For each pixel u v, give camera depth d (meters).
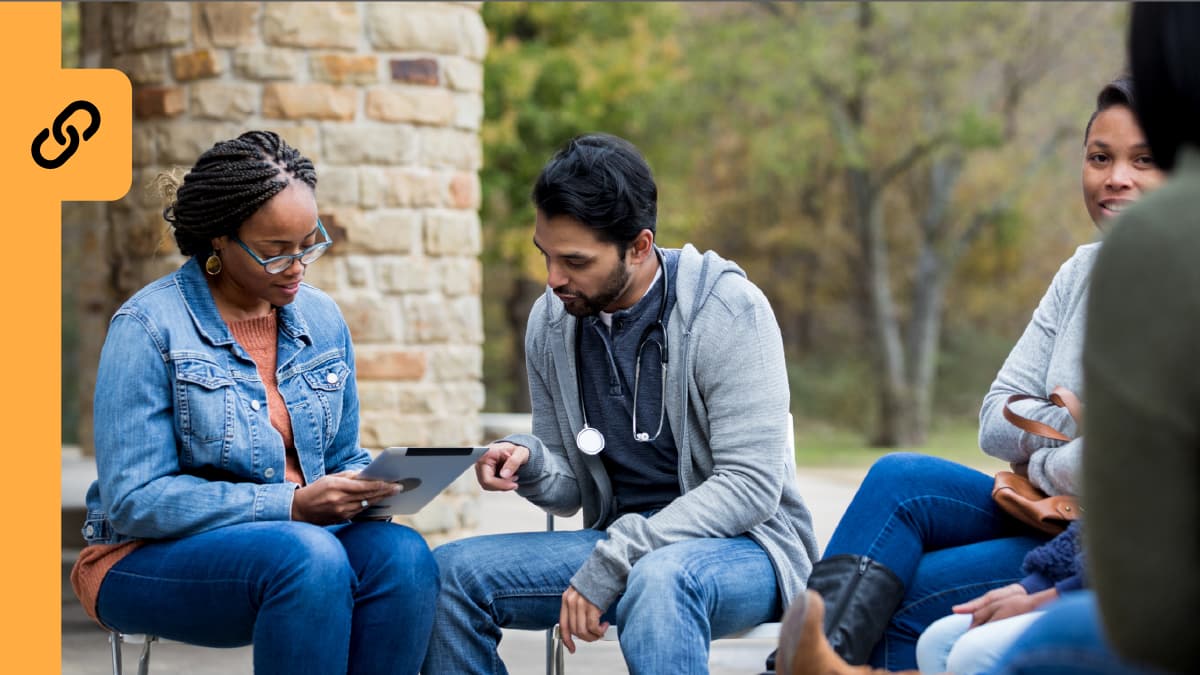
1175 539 1.47
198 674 4.59
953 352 28.88
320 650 2.71
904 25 22.23
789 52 21.72
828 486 12.20
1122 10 21.75
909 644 2.81
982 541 2.89
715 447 3.05
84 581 2.92
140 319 2.91
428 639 2.94
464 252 6.95
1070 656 1.66
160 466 2.87
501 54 16.98
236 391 2.95
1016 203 24.20
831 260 27.03
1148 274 1.49
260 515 2.84
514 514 8.98
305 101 6.58
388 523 2.97
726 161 25.66
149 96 6.67
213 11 6.56
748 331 3.06
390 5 6.70
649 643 2.73
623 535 2.92
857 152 22.83
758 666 4.77
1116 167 2.90
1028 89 23.28
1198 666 1.50
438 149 6.83
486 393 25.52
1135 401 1.47
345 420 3.24
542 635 5.43
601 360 3.17
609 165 2.96
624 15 18.06
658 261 3.15
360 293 6.64
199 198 2.90
